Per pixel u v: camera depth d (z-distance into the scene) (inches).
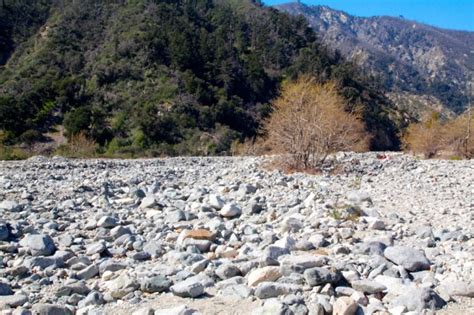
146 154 1045.2
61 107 1374.3
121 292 135.7
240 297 132.7
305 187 364.2
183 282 139.1
